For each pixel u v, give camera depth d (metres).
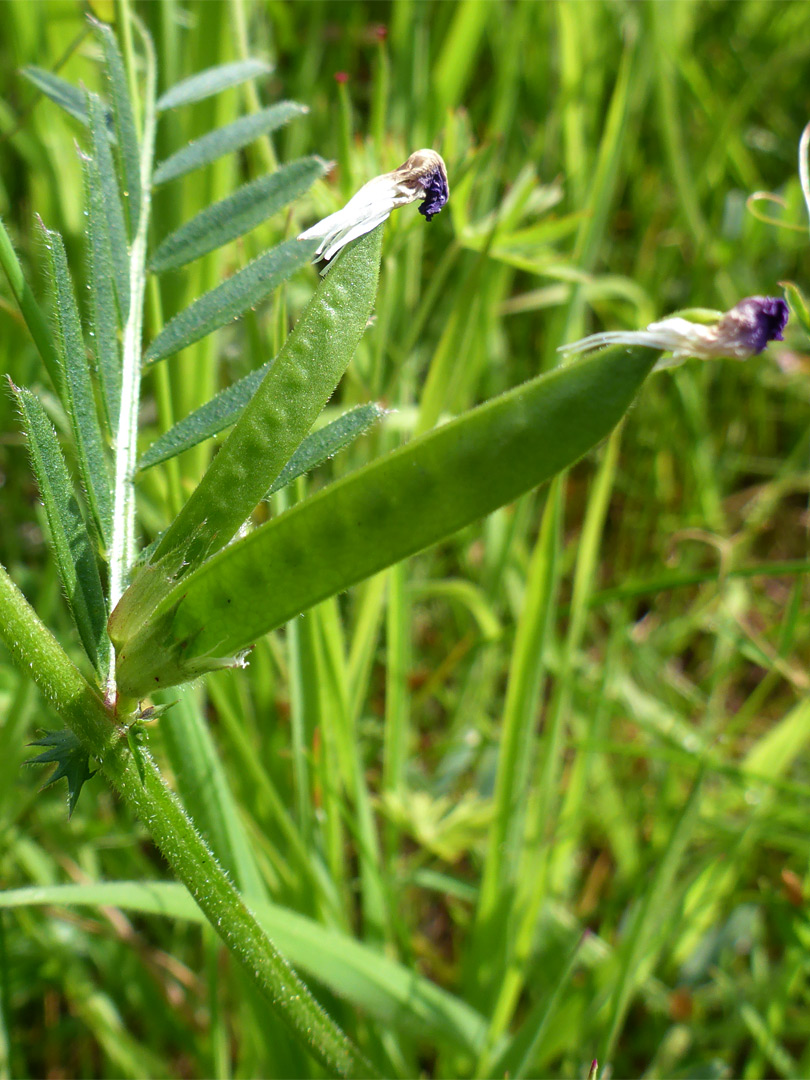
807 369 0.33
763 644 0.29
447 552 0.29
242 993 0.17
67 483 0.10
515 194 0.21
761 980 0.22
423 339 0.30
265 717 0.21
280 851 0.20
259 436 0.09
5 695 0.21
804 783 0.26
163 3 0.22
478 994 0.20
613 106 0.24
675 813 0.25
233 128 0.15
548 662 0.25
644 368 0.07
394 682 0.21
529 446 0.07
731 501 0.33
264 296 0.13
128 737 0.10
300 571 0.08
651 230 0.34
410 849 0.26
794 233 0.33
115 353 0.12
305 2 0.34
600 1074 0.17
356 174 0.21
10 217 0.28
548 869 0.19
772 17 0.38
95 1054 0.23
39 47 0.25
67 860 0.21
